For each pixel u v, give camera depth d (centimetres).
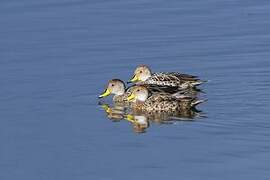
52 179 2128
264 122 2384
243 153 2216
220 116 2447
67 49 3080
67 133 2405
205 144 2283
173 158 2211
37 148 2314
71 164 2208
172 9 3456
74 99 2658
